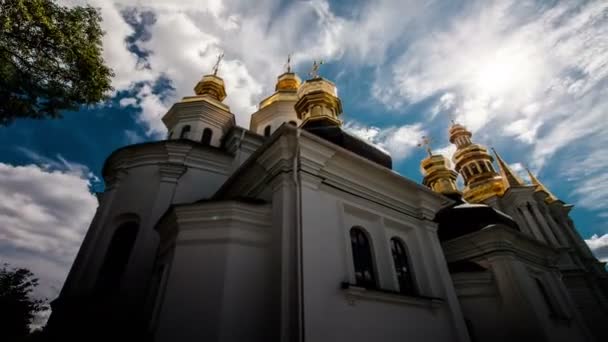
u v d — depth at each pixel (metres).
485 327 12.78
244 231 8.45
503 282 13.19
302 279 7.11
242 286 7.69
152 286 9.50
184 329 7.20
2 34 6.96
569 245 29.06
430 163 25.28
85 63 8.05
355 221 9.66
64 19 7.68
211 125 20.45
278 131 9.05
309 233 7.85
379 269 9.23
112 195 14.58
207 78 24.77
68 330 11.21
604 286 28.88
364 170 10.28
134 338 10.35
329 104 18.02
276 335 6.87
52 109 8.43
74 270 12.67
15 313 19.34
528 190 30.34
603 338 23.61
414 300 9.04
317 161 9.12
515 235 14.35
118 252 13.21
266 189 9.61
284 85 27.33
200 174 15.32
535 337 11.70
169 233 9.52
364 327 7.58
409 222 11.09
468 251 14.80
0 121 8.05
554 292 14.63
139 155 15.55
